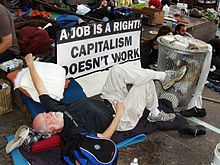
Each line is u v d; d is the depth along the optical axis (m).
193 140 3.20
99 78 3.87
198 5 8.15
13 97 3.33
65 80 3.23
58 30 3.32
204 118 3.69
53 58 3.64
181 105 3.78
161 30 4.75
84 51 3.62
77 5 5.98
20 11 5.46
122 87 3.19
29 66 2.94
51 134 2.58
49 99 2.68
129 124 3.09
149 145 3.04
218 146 2.62
